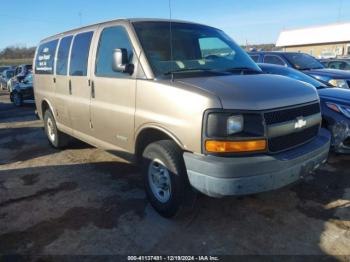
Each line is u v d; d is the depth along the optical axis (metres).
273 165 3.02
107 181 4.79
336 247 3.13
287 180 3.16
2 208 4.05
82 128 4.95
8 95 20.73
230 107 2.97
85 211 3.91
